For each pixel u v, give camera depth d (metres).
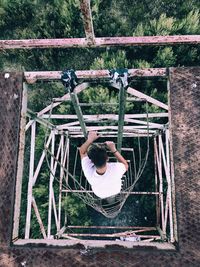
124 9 11.30
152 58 10.41
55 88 10.71
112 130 9.55
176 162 3.17
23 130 3.45
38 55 11.02
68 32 10.90
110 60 10.23
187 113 3.30
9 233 3.06
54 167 7.79
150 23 10.32
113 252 2.94
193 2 10.96
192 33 10.08
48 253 2.99
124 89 2.83
